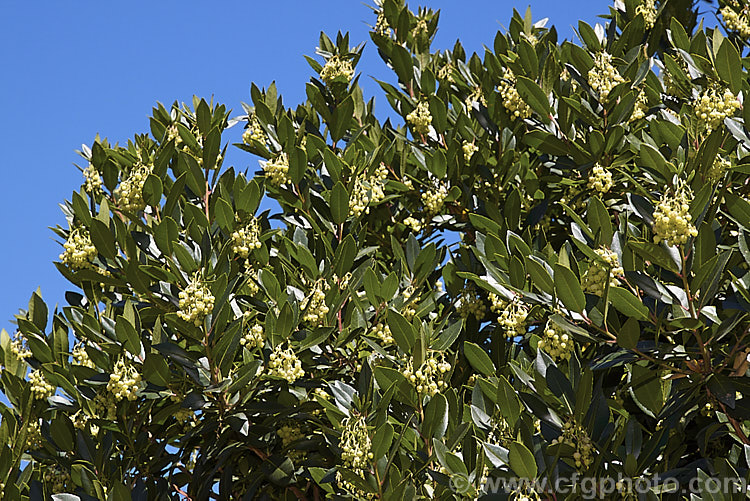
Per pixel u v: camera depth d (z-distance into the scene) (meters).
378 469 3.86
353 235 5.43
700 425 4.53
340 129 5.89
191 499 5.19
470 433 4.05
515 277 4.27
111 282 4.85
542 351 4.11
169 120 6.20
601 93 5.03
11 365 5.17
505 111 5.79
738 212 3.82
